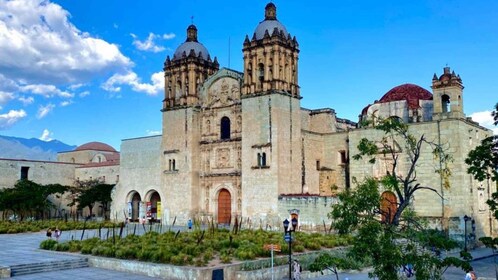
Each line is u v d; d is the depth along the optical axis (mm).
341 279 38594
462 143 61844
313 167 76438
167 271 39312
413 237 24594
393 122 28000
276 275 40500
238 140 77875
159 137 89000
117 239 51719
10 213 99875
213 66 87812
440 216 61406
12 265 41438
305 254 44875
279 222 68812
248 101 74375
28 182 99250
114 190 95562
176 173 83688
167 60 87375
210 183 81188
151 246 44906
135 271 41656
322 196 66312
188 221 76750
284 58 74062
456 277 39812
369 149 27938
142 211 90000
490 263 48531
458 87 63156
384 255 23688
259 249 44062
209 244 46938
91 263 45594
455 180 61000
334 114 82188
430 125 63500
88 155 127750
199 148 83312
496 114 33594
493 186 70188
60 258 45938
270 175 70438
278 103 71625
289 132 72875
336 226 25984
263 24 75875
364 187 26109
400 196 26125
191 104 83062
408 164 65062
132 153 93688
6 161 102000
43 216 103688
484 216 65875
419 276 23312
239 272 38625
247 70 75438
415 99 73438
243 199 73312
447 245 24312
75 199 101625
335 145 76812
